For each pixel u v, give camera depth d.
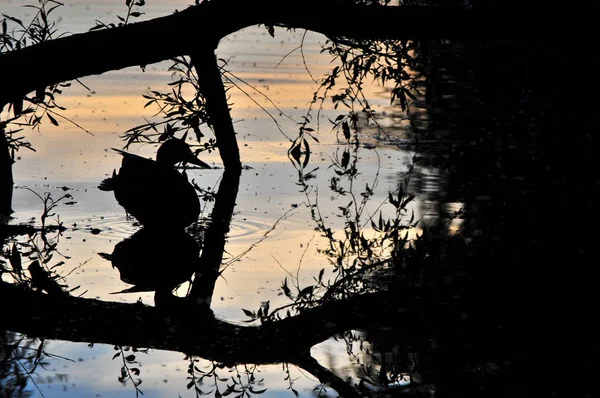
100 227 16.61
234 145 21.34
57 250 15.16
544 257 14.95
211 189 19.58
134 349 11.13
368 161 22.25
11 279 13.70
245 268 14.45
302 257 15.05
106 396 9.62
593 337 11.63
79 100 28.58
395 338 11.59
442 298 13.05
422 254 14.92
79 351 11.02
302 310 12.58
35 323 11.97
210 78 20.05
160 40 15.12
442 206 18.14
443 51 33.44
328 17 15.39
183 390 9.87
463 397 9.84
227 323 12.05
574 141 23.95
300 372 10.51
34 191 18.92
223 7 15.10
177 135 24.83
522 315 12.41
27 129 25.00
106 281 13.73
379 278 14.01
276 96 29.31
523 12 15.19
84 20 38.19
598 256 15.05
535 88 29.36
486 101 28.70
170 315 12.31
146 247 15.45
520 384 10.22
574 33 15.27
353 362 10.81
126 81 31.81
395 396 9.87
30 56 15.02
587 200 18.56
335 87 31.11
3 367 10.44
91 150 22.83
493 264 14.62
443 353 11.08
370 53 17.59
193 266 14.53
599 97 28.33
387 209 18.00
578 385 10.16
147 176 16.70
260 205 18.33
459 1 15.30
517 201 18.52
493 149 23.14
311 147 23.92
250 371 10.52
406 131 25.62
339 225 16.92
